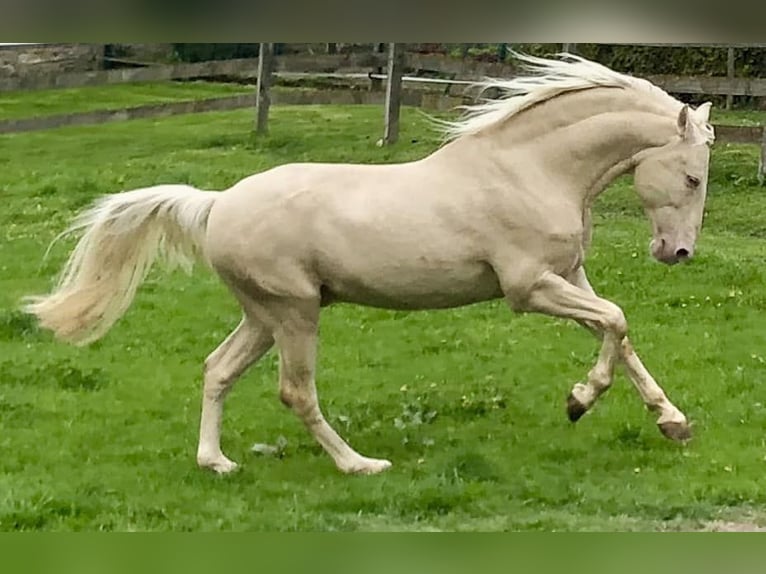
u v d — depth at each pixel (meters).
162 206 7.86
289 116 20.25
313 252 7.66
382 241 7.64
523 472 8.02
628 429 8.72
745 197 15.87
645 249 13.84
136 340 11.25
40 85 17.95
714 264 13.32
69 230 8.03
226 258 7.68
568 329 11.60
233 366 8.02
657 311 11.95
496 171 7.79
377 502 7.52
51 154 18.09
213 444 8.09
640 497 7.59
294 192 7.71
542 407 9.41
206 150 18.03
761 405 9.36
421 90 19.66
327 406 9.52
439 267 7.71
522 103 7.89
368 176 7.85
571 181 7.89
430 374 10.34
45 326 7.94
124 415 9.34
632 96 7.89
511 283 7.74
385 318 11.99
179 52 23.14
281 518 7.30
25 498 7.57
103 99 21.97
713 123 18.05
